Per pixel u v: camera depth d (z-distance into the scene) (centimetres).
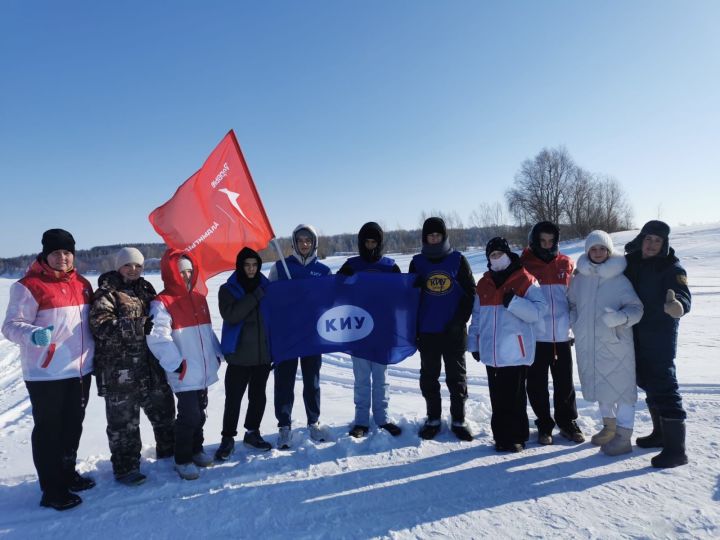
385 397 472
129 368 375
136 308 383
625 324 385
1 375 872
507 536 283
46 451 343
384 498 337
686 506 304
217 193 483
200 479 379
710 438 409
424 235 466
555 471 368
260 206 496
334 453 418
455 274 451
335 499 338
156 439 420
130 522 319
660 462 362
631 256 411
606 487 337
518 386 414
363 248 477
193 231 474
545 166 5519
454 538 283
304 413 552
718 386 557
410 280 469
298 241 486
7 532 312
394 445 432
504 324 414
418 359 830
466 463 389
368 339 463
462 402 452
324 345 454
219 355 422
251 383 443
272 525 309
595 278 410
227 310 416
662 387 373
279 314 445
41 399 343
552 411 518
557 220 5497
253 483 369
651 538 272
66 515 331
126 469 376
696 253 2766
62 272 360
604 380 400
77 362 357
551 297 432
